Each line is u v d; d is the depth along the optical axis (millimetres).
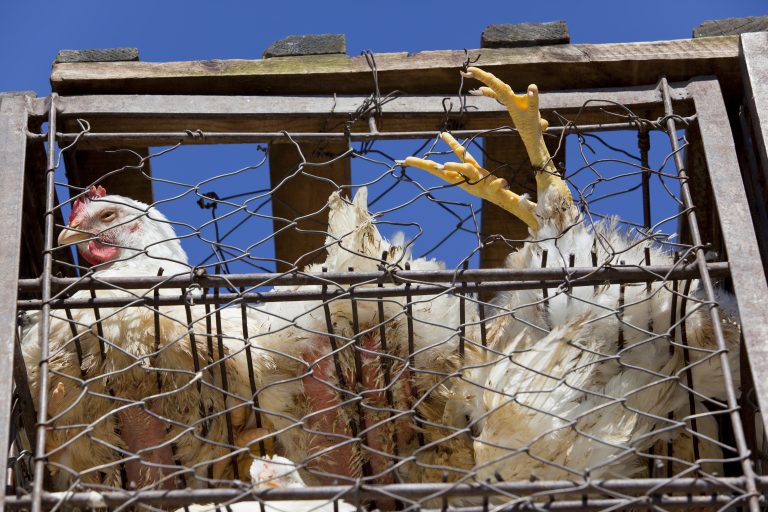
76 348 4027
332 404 4102
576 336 3891
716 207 3949
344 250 4004
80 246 4816
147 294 3848
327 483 4090
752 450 3883
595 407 3674
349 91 4711
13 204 3963
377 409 3613
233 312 4262
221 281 3709
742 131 4551
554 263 4070
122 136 4375
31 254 4605
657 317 3977
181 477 4031
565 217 4125
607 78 4660
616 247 4102
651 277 3693
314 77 4648
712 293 3562
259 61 4691
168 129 4629
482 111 4598
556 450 3746
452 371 4055
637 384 3879
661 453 4043
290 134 4352
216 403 4094
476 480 3422
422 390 4062
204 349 4105
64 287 3699
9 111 4371
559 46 4691
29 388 3871
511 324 4145
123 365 4055
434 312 4129
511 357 3752
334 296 3727
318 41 4781
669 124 4270
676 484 3186
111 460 4055
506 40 4727
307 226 5121
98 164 4980
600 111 4594
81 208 4863
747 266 3689
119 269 4617
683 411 4047
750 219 3854
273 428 4164
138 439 4066
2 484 3256
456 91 4703
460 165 4191
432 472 4059
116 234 4836
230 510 3316
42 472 3248
